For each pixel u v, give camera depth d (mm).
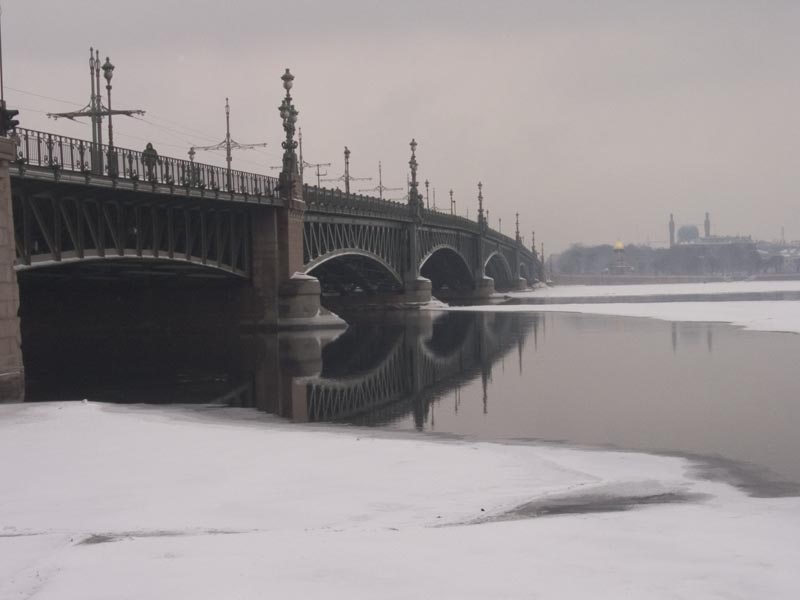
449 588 9430
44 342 64375
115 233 50312
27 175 39656
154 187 50312
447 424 26375
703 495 15898
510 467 17781
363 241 96312
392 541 11523
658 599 9070
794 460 19797
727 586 9508
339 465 17969
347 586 9539
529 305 122812
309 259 78062
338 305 112062
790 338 56281
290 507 14469
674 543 11367
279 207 70500
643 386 34781
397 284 110250
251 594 9328
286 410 30141
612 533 11922
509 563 10375
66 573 10266
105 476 17156
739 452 20906
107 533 12820
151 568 10359
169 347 58750
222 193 59688
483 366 44219
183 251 60125
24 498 15461
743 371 38969
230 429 24266
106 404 29844
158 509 14453
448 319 88438
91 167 45094
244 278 69188
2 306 34812
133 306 71500
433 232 124312
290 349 56094
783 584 9586
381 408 30375
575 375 39219
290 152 72062
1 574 10461
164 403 32281
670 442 22547
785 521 12898
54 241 44938
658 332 63875
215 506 14594
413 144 114500
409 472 17219
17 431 23016
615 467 18750
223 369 44875
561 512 14211
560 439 23266
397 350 54438
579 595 9180
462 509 14336
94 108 56406
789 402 29734
